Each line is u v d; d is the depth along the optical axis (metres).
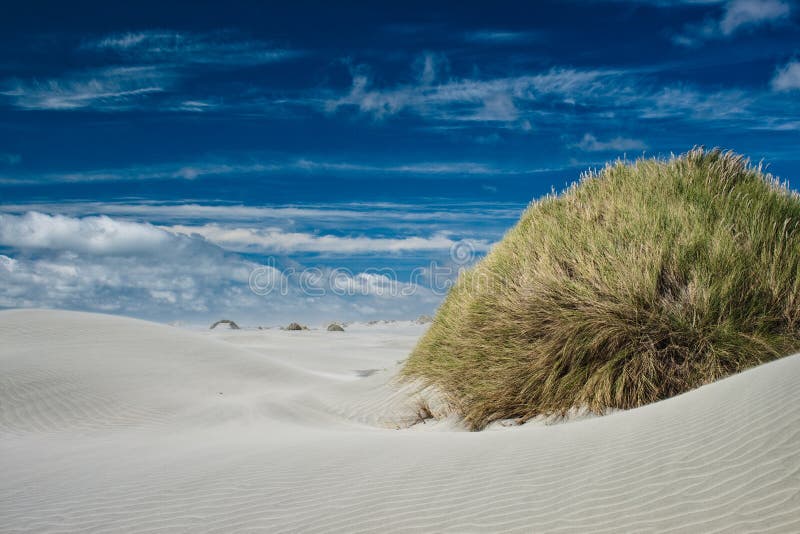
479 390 7.70
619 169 10.30
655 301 7.07
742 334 6.67
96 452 7.48
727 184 8.88
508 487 3.80
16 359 13.37
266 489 4.48
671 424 4.21
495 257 10.04
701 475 3.30
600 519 3.11
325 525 3.59
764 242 7.51
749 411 3.86
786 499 2.84
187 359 15.64
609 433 4.52
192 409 11.38
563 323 7.29
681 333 6.75
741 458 3.33
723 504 2.96
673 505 3.07
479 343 8.23
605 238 8.16
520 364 7.46
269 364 16.59
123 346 15.87
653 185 9.23
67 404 11.16
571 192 10.49
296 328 42.28
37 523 4.27
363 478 4.47
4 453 7.83
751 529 2.69
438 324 11.02
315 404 11.91
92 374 13.01
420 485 4.11
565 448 4.42
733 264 7.24
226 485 4.72
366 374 18.88
